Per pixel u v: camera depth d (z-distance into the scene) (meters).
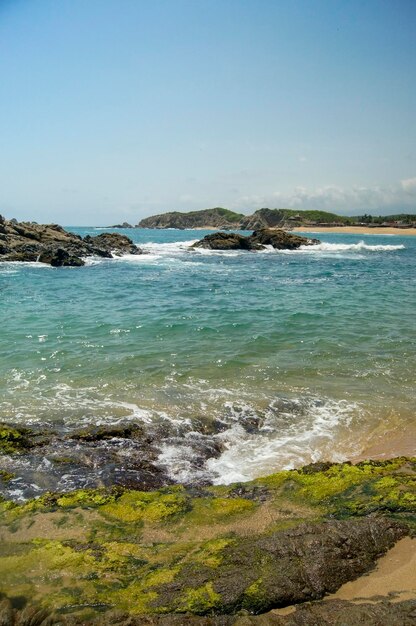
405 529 4.80
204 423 9.07
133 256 53.69
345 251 65.06
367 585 4.12
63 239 51.25
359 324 17.45
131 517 5.46
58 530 5.21
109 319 18.25
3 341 14.62
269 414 9.52
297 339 15.10
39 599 4.00
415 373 11.88
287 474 6.44
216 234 66.12
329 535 4.63
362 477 6.13
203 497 5.93
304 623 3.60
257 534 4.95
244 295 25.17
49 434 8.44
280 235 68.38
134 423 8.98
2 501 5.98
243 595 3.95
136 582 4.19
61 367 12.20
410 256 56.66
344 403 10.06
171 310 20.39
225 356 13.20
